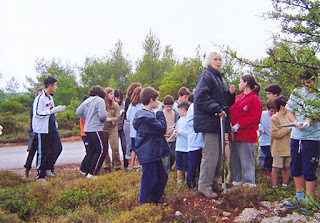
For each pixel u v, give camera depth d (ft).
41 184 16.83
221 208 13.17
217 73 14.43
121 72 109.50
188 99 19.17
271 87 17.83
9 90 142.10
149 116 13.44
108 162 22.79
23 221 12.87
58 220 12.50
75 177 19.77
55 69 118.83
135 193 15.19
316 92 7.45
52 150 20.75
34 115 18.80
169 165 19.54
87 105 19.75
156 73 87.66
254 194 13.74
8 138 52.11
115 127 22.35
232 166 15.81
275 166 15.26
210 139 14.10
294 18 7.45
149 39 87.66
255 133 15.28
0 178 18.38
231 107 15.80
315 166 12.26
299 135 12.49
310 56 7.25
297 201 8.57
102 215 13.08
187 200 14.01
